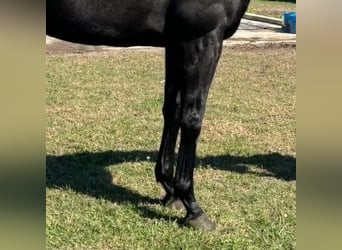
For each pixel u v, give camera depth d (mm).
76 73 8617
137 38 3340
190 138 3441
